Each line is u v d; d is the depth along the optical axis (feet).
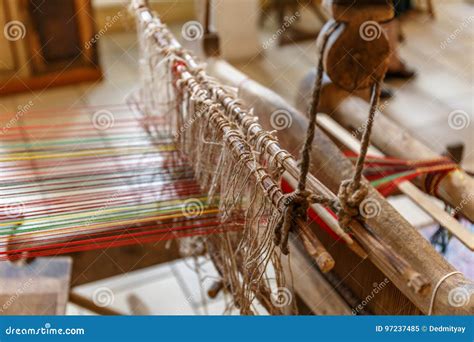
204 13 7.12
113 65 12.09
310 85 6.51
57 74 10.95
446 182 5.56
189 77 4.78
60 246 4.42
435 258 3.79
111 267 6.35
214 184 4.41
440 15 14.53
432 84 11.43
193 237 5.56
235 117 4.27
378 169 5.61
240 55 12.35
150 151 5.69
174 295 7.62
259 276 3.76
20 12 10.46
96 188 5.12
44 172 5.40
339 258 4.84
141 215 4.69
